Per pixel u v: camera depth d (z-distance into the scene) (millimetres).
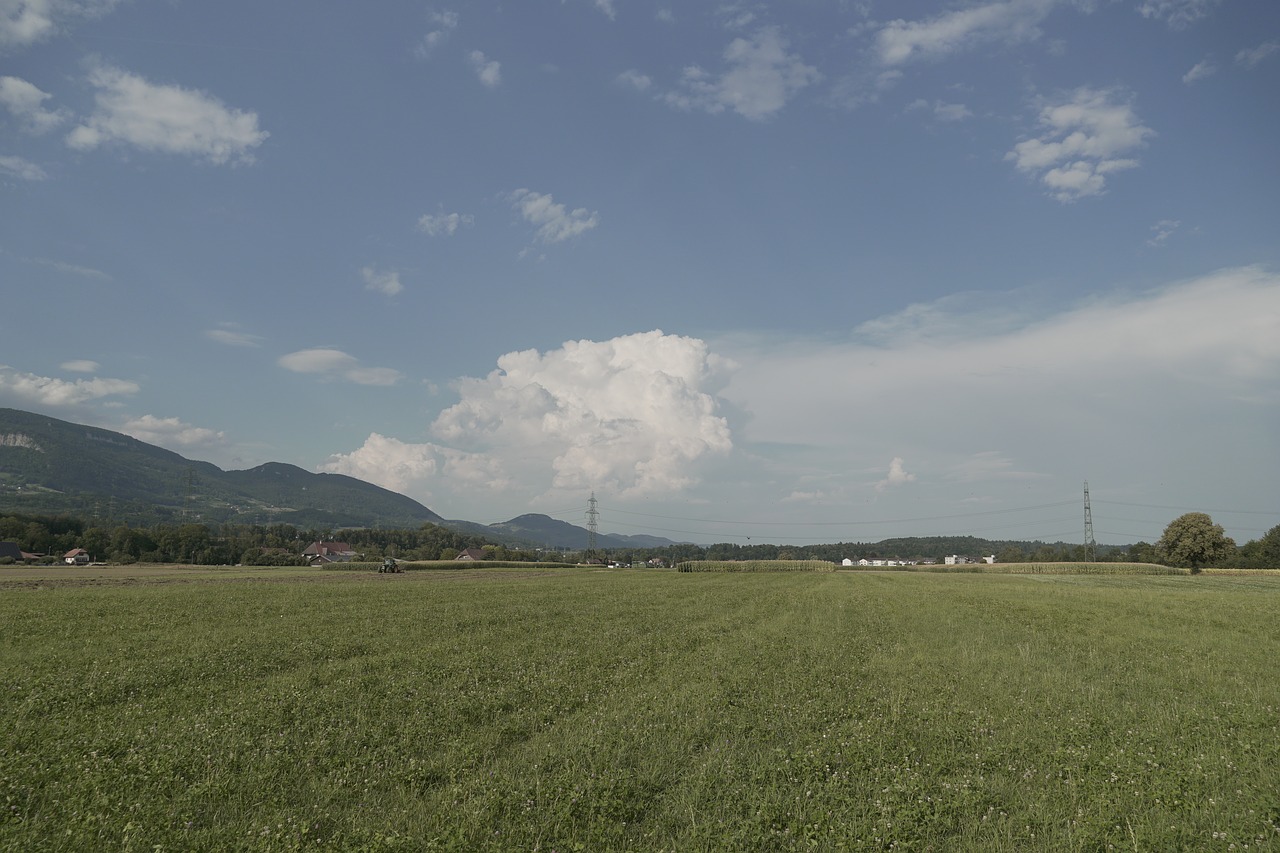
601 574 110000
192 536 170875
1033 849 9125
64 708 16344
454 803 10383
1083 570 130000
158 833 9242
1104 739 14430
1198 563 127000
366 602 46281
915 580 92625
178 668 21094
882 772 11852
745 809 10453
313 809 10352
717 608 43938
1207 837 9422
